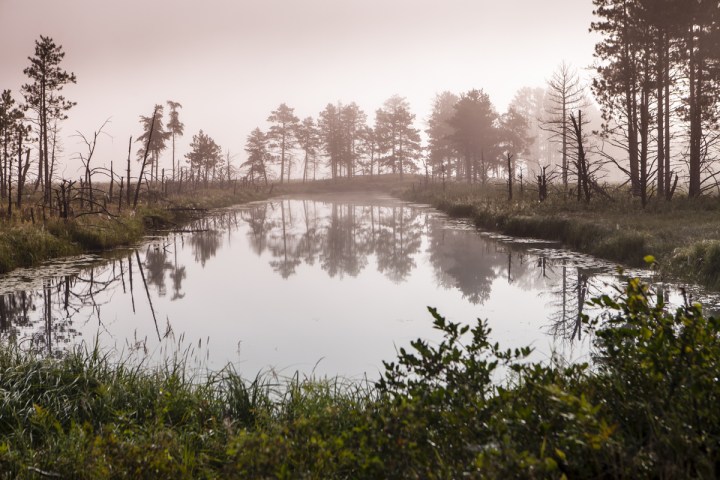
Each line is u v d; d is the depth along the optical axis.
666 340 3.84
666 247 14.24
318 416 4.50
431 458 3.32
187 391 5.78
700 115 28.23
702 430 3.18
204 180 65.69
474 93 68.12
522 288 12.80
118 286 13.89
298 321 10.45
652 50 30.44
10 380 5.79
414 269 16.16
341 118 97.88
